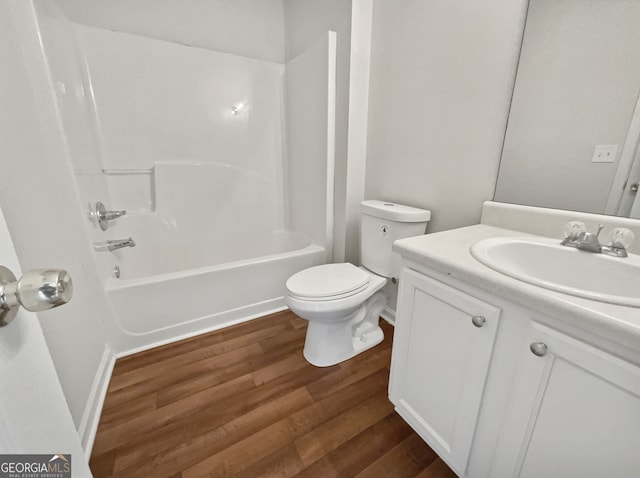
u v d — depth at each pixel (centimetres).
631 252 84
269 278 183
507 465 71
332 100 179
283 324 177
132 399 121
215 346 156
